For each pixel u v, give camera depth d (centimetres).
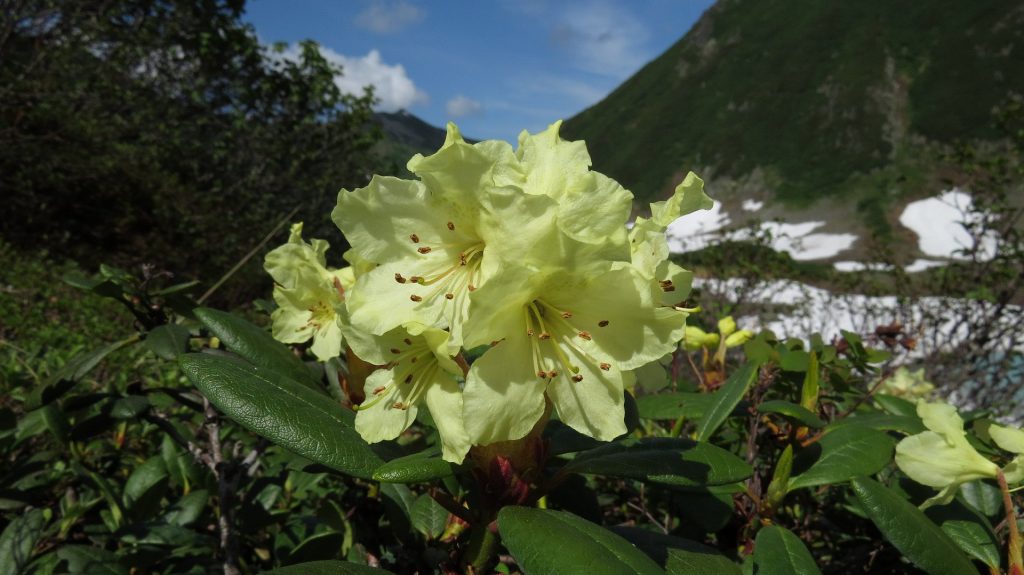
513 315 14
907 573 24
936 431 19
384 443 18
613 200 14
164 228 162
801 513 27
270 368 21
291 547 25
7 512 29
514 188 14
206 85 192
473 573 15
